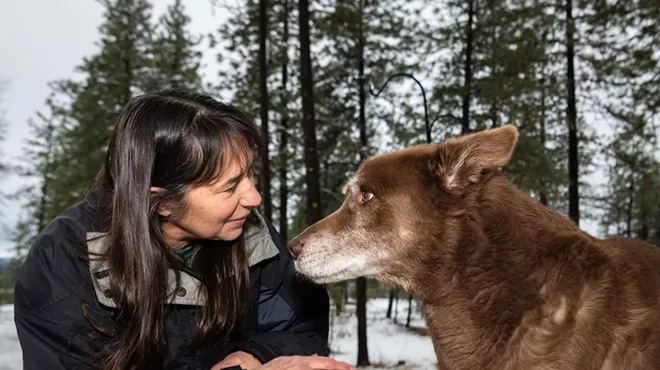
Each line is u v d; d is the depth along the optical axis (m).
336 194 5.02
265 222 0.88
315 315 0.91
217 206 0.71
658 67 4.12
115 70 6.16
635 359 0.67
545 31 4.88
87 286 0.69
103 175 0.74
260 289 0.86
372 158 0.95
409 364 4.57
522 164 4.57
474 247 0.80
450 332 0.82
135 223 0.67
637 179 5.41
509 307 0.75
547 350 0.71
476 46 5.04
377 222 0.89
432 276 0.85
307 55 3.86
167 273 0.73
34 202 7.77
